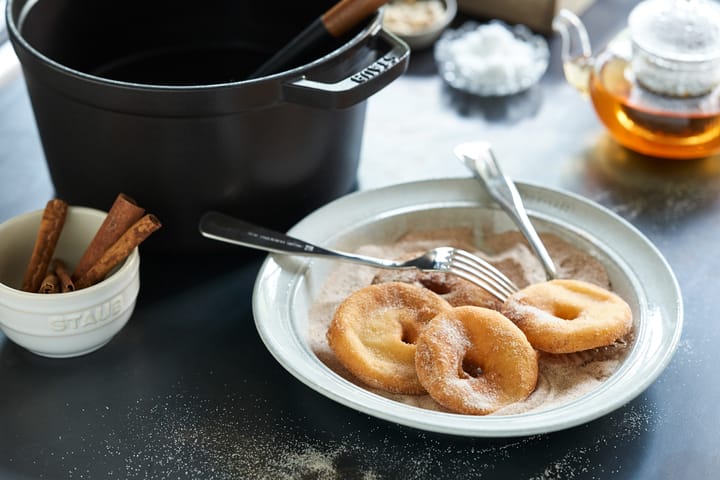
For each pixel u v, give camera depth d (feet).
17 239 2.86
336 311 2.77
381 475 2.58
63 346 2.76
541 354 2.76
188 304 2.97
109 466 2.61
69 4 3.23
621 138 3.42
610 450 2.64
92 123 2.80
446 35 3.93
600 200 3.31
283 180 2.97
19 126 3.53
